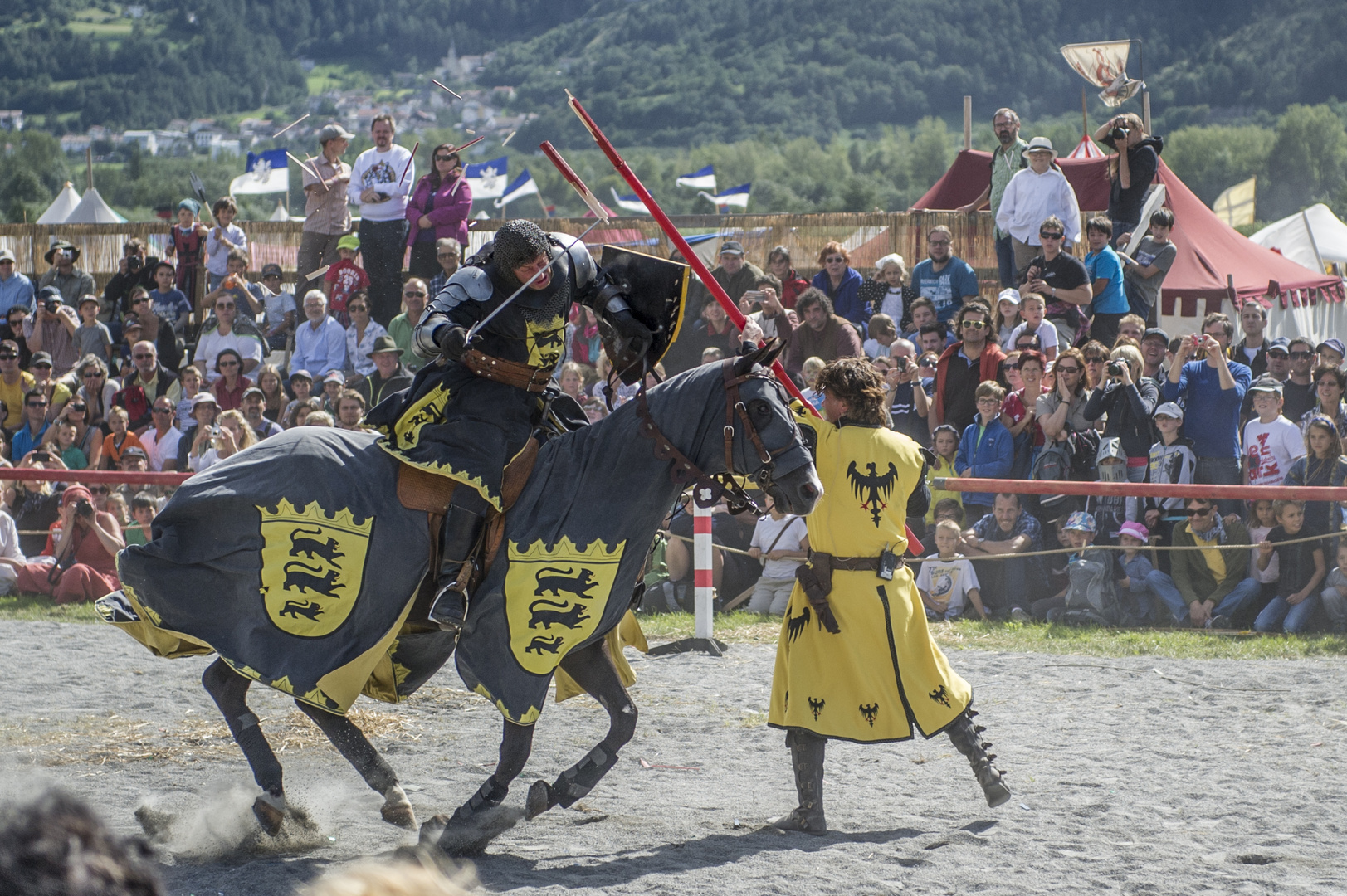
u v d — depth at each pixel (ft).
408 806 24.97
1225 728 33.91
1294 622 48.55
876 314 61.00
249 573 24.56
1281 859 23.29
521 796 28.91
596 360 67.82
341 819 27.22
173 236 81.82
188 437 64.54
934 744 32.86
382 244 71.97
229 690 25.63
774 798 28.43
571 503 24.53
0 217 468.34
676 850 24.59
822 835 25.45
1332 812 26.30
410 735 34.19
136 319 77.10
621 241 75.61
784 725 25.84
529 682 24.08
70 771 30.68
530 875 23.16
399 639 25.67
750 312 60.23
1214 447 52.06
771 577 53.83
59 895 6.31
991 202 71.15
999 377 55.42
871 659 25.71
